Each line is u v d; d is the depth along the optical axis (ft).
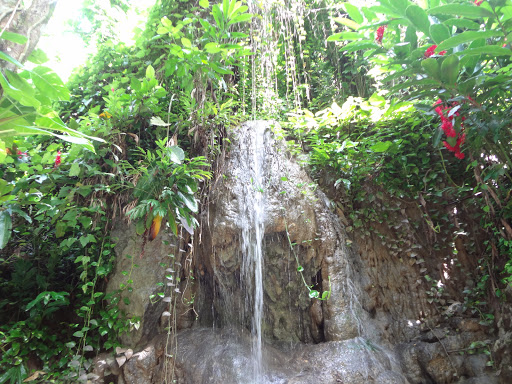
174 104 12.78
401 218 12.07
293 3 15.97
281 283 11.09
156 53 13.98
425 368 9.59
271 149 12.14
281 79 16.53
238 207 10.86
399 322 10.80
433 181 11.90
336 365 9.22
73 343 9.62
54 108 13.73
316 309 10.50
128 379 9.50
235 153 11.96
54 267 11.65
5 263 11.74
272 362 9.91
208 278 11.57
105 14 16.03
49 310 10.11
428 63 7.70
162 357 10.05
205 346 10.22
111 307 10.47
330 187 12.47
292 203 10.93
